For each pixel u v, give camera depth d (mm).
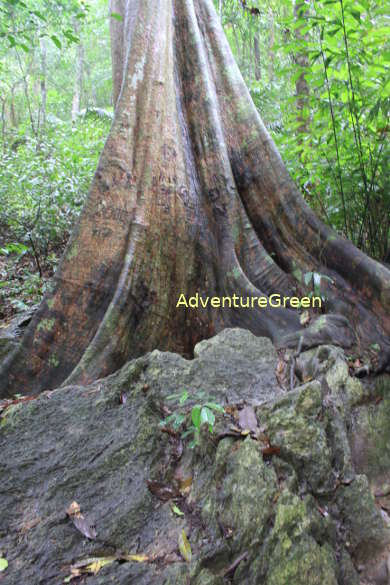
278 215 3883
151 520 1919
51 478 2061
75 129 10289
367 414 2543
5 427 2328
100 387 2588
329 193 4590
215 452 2137
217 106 4145
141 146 3568
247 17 9102
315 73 3975
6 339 3898
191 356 3377
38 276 5715
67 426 2340
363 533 1990
